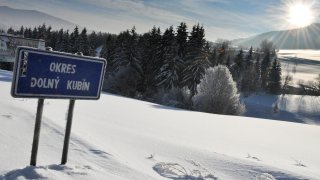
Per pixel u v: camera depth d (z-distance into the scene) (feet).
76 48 281.95
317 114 274.16
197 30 187.52
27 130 19.89
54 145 17.72
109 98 85.71
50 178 11.28
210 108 143.64
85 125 28.19
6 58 144.36
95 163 15.58
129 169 15.53
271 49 524.52
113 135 25.75
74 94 13.58
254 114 260.42
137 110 62.80
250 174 18.53
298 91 386.52
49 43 346.13
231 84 145.28
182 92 165.78
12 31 412.16
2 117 22.16
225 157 21.47
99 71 14.29
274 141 41.83
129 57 206.28
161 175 16.94
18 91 11.70
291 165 24.11
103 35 475.31
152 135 30.32
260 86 336.70
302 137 50.55
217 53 284.20
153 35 209.26
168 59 184.85
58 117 28.22
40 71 12.22
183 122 52.95
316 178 18.44
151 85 201.05
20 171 11.55
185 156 21.48
